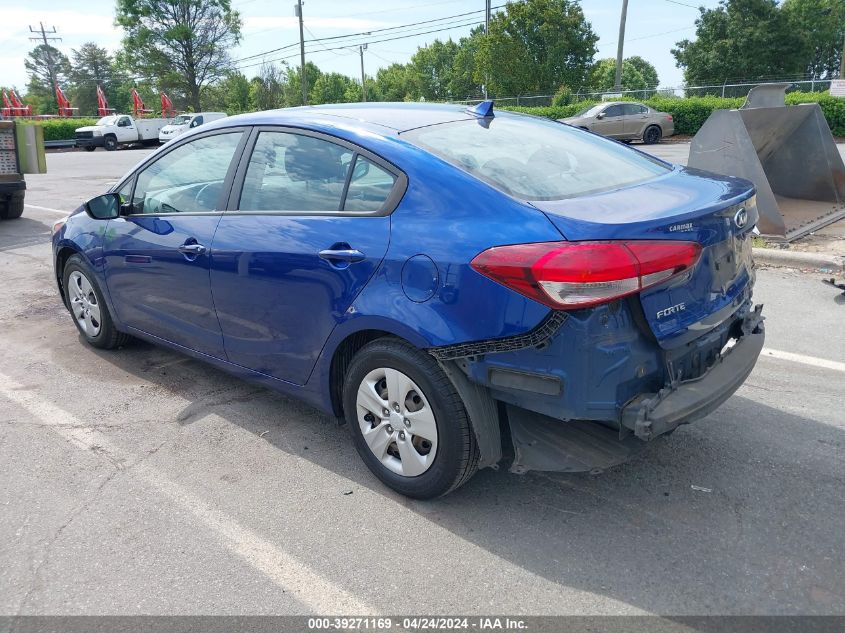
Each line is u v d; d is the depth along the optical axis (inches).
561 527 115.3
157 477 133.6
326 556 109.7
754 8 1966.0
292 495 126.9
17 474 135.0
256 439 148.3
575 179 119.4
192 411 161.8
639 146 906.7
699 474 130.0
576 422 116.0
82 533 116.4
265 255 133.6
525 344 101.2
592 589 100.8
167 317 165.0
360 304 117.8
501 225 104.0
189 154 159.3
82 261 190.1
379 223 117.6
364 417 126.3
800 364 178.4
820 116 316.8
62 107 2534.5
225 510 122.5
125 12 2206.0
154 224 162.1
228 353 151.9
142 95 2384.4
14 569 107.7
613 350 99.5
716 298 115.4
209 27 2250.2
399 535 114.5
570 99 1295.5
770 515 117.3
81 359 195.0
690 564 105.6
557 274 96.0
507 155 123.6
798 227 298.4
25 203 520.7
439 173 113.9
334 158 129.1
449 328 106.7
